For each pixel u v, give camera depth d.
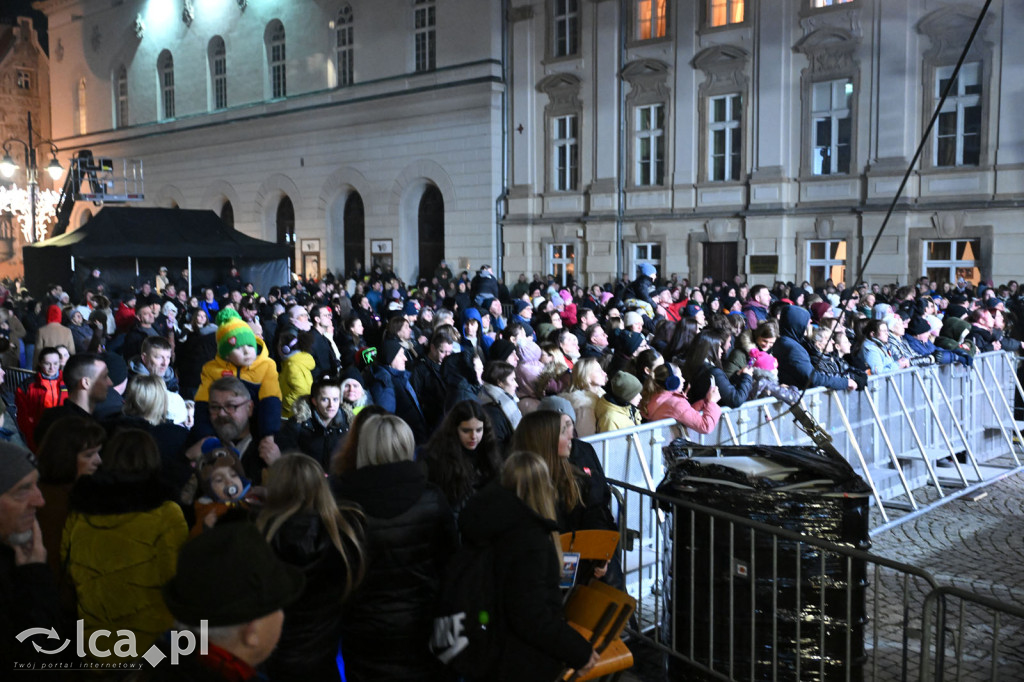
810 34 23.64
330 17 35.03
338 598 3.29
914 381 9.56
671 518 5.11
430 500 3.64
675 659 5.08
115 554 3.39
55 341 9.78
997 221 21.27
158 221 27.62
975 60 21.41
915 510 8.59
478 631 3.32
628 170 27.50
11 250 50.47
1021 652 5.56
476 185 30.61
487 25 29.73
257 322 11.41
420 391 8.07
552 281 25.80
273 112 37.12
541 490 3.54
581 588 3.99
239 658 2.18
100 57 46.88
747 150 25.08
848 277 23.59
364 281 30.64
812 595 4.68
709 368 7.27
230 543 2.21
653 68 26.58
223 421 4.90
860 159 23.22
